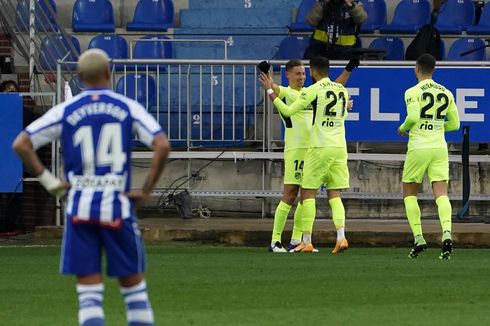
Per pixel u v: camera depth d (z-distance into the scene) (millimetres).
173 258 38031
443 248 37312
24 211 47969
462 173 48031
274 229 40844
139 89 50500
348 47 51594
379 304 26844
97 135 19078
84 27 57938
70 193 19062
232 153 48844
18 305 26922
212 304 26891
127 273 18969
